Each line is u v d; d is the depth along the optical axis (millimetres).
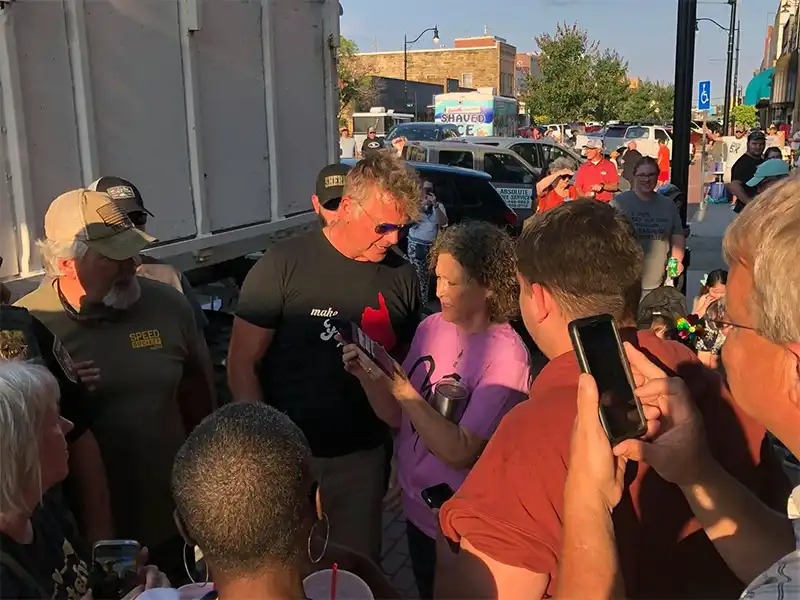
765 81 24656
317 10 5805
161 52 4188
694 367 1512
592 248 1396
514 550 1251
